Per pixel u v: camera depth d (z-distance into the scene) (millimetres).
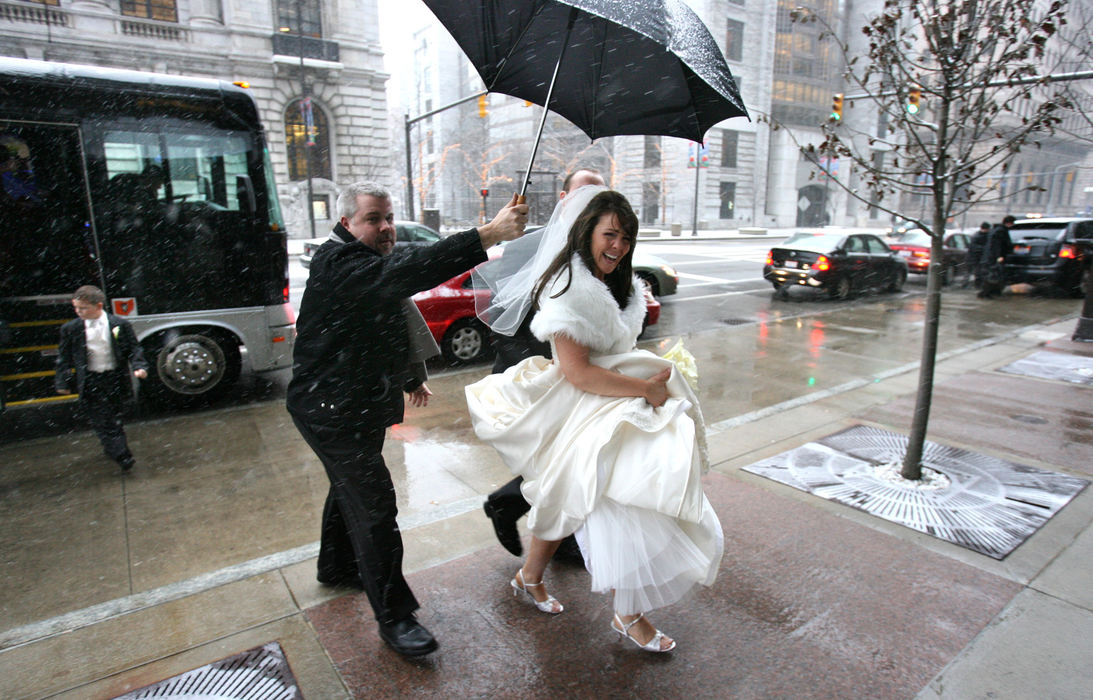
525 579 2844
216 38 26844
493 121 57906
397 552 2539
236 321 6359
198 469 4691
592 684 2412
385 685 2404
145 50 25500
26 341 5570
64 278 5699
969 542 3436
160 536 3668
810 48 54000
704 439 2564
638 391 2338
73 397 5723
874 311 12055
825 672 2471
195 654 2580
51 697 2336
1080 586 3041
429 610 2855
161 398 6230
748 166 53031
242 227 6328
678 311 12016
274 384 7180
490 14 2566
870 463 4520
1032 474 4312
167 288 6078
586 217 2299
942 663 2520
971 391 6453
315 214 30297
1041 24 3580
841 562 3244
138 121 5820
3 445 5238
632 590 2279
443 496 4195
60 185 5621
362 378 2451
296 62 28016
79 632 2734
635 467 2279
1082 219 13672
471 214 57469
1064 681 2428
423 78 66688
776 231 50312
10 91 5320
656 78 2643
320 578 3027
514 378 2637
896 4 3953
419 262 2213
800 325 10609
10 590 3102
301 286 15062
